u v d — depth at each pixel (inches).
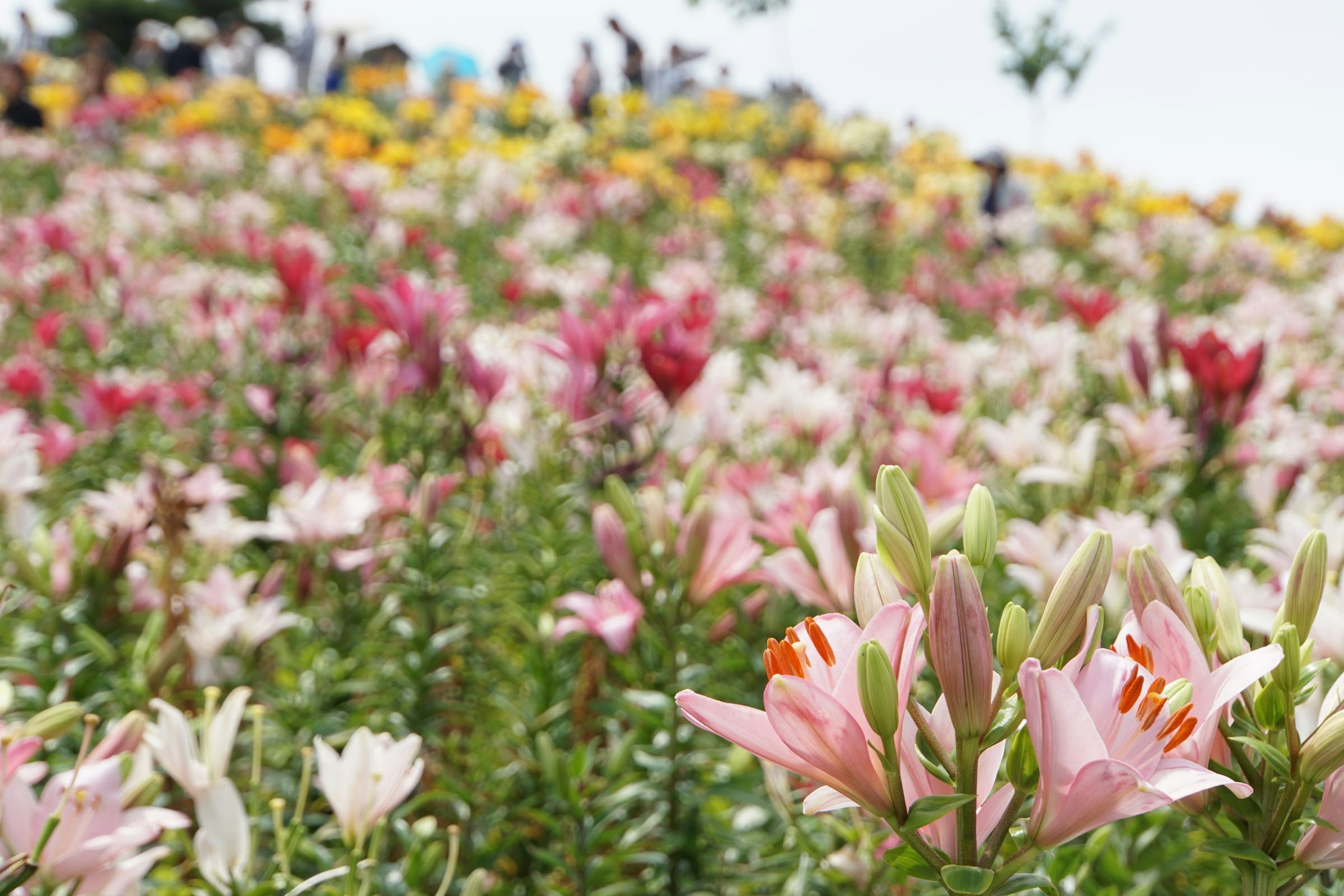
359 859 68.0
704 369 135.7
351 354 158.6
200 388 180.5
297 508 113.8
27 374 168.1
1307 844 44.3
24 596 113.0
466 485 154.6
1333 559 82.4
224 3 1456.7
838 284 335.9
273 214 394.0
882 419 153.1
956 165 583.5
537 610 121.8
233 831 65.9
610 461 140.3
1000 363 205.0
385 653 122.3
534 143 535.5
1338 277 287.4
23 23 860.0
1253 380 135.5
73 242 250.5
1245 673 42.1
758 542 119.7
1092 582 42.4
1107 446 158.2
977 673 40.4
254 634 104.7
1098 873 81.4
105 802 57.6
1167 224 490.0
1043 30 543.8
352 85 727.1
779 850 94.0
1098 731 40.8
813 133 670.5
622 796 89.5
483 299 298.7
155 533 120.3
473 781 104.0
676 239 378.6
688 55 783.7
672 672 94.7
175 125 526.6
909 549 45.1
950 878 40.4
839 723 39.9
